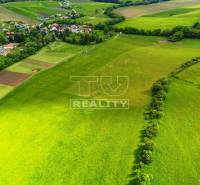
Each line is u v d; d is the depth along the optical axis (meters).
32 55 149.00
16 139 81.44
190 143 76.88
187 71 117.44
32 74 125.44
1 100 104.06
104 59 139.12
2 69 131.12
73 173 68.56
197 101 96.19
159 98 96.94
